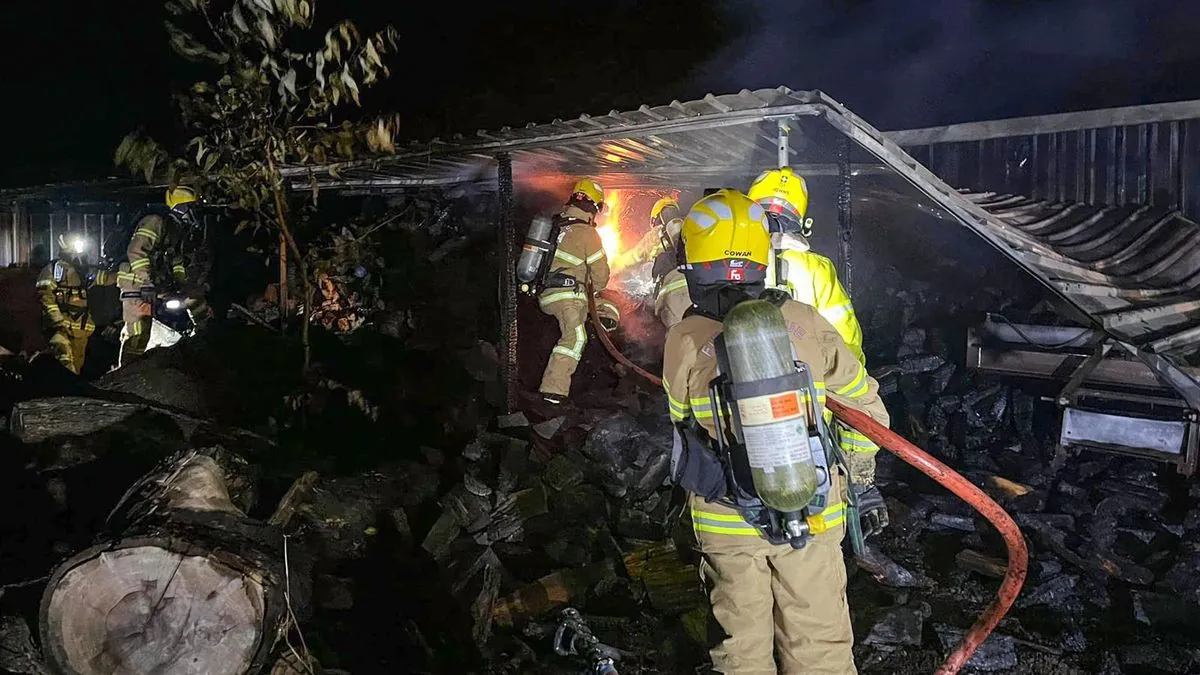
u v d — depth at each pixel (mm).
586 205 5988
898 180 6875
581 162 6840
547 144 5793
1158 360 4867
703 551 2660
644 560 4602
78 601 2920
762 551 2586
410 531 4727
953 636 3877
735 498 2477
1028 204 7070
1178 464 5117
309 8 5375
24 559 3838
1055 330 5832
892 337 7449
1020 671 3725
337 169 6281
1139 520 4914
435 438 5938
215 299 8781
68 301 7910
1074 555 4586
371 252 9125
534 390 7188
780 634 2650
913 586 4422
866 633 3990
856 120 4531
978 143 7629
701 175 7594
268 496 4621
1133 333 5027
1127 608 4203
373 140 5684
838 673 2602
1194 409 4988
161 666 2941
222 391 5812
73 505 4270
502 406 6469
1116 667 3664
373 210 9891
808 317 2596
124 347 7066
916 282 7922
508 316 6457
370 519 4742
